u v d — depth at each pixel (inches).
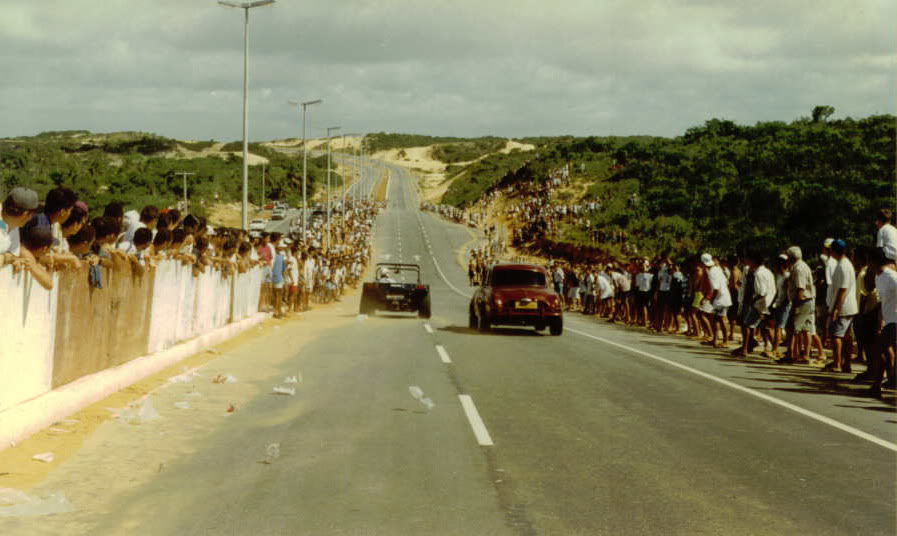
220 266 637.3
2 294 259.8
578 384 444.1
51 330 304.7
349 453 271.9
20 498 206.4
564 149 7475.4
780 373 505.7
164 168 6314.0
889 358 425.1
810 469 257.4
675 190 4751.5
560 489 230.8
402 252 3663.9
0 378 262.1
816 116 6407.5
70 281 321.4
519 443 291.7
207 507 208.8
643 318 962.7
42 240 281.0
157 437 289.4
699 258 749.9
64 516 198.7
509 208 5856.3
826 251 588.1
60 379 318.7
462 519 201.5
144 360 418.9
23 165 5915.4
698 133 7027.6
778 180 4463.6
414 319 1011.3
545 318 764.0
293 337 692.1
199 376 440.1
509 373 487.2
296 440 291.1
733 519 204.4
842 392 425.7
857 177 4077.3
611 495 225.3
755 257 601.6
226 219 5068.9
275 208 5068.9
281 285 910.4
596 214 4399.6
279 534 188.2
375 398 386.3
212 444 282.4
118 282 385.4
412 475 244.2
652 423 333.4
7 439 255.8
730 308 746.2
